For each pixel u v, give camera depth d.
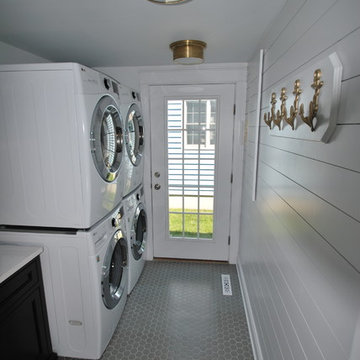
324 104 0.72
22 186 1.45
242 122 2.48
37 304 1.48
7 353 1.27
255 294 1.81
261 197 1.67
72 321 1.58
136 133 2.30
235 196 2.66
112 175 1.68
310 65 0.90
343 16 0.67
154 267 2.78
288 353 1.09
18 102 1.35
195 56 1.76
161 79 2.47
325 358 0.74
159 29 1.54
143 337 1.86
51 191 1.43
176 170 2.69
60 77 1.30
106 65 2.43
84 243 1.46
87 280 1.50
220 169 2.63
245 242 2.33
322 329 0.76
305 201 0.89
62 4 1.21
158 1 1.00
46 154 1.39
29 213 1.47
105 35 1.63
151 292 2.36
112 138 1.75
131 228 2.14
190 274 2.64
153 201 2.78
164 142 2.62
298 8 1.03
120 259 1.97
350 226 0.60
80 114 1.32
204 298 2.28
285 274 1.14
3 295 1.23
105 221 1.65
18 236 1.49
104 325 1.62
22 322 1.37
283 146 1.17
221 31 1.57
